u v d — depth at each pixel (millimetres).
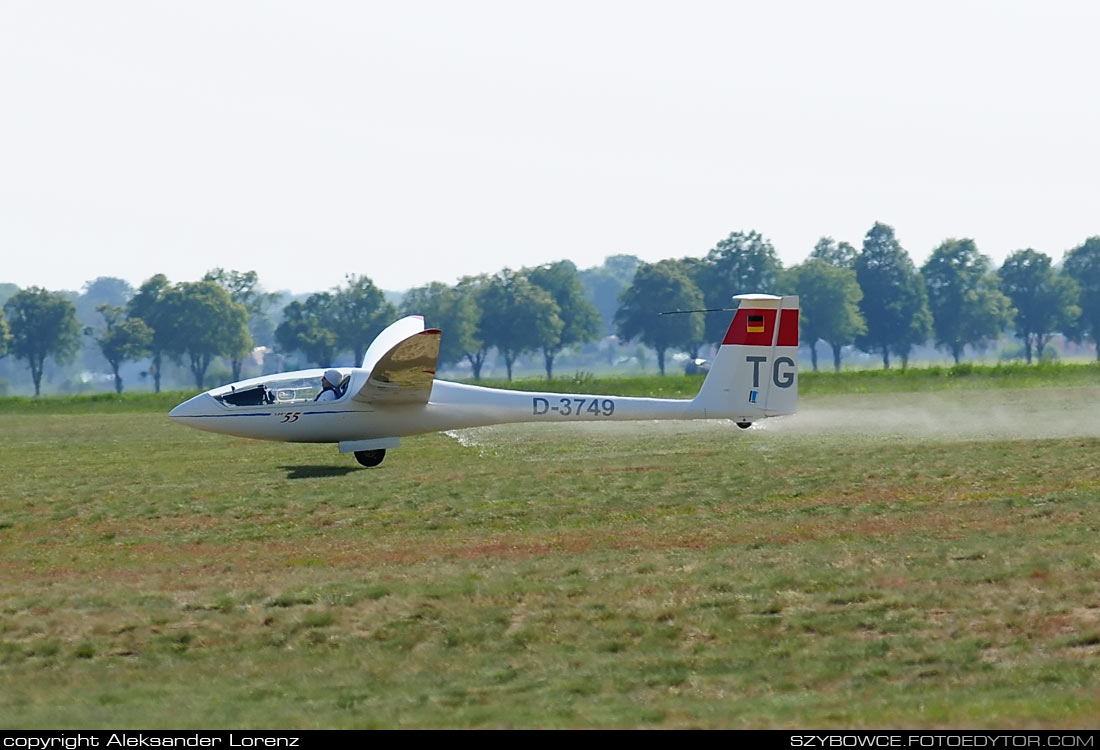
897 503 46938
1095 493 46625
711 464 60938
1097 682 25375
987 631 29266
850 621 30516
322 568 39031
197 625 32344
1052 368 155750
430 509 49688
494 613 32500
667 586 34312
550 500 50844
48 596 35844
